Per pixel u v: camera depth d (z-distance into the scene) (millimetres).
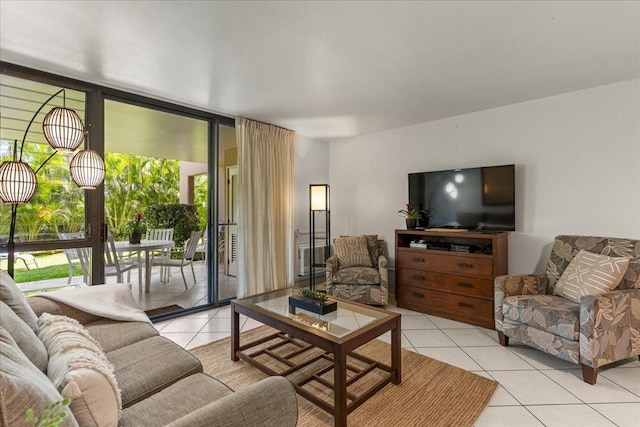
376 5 1752
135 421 1102
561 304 2312
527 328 2406
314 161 4895
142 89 2943
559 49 2234
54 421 595
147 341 1717
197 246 4504
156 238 4316
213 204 3727
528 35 2055
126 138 4309
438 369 2275
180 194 4676
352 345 1751
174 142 4477
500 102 3314
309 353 2510
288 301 2504
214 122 3688
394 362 2086
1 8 1749
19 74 2461
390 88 2930
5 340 911
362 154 4691
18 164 2045
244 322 3213
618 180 2795
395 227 4336
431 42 2141
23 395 697
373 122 4031
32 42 2127
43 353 1174
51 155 2545
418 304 3594
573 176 3018
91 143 2795
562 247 2809
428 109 3533
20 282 2625
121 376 1365
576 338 2107
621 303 2135
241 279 3795
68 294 1957
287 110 3557
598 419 1728
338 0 1710
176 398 1232
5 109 2500
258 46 2189
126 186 4090
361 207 4715
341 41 2127
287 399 1034
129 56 2324
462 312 3252
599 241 2605
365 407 1840
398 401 1896
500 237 3113
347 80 2758
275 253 4078
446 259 3371
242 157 3787
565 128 3059
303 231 4715
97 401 929
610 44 2162
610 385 2059
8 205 2484
